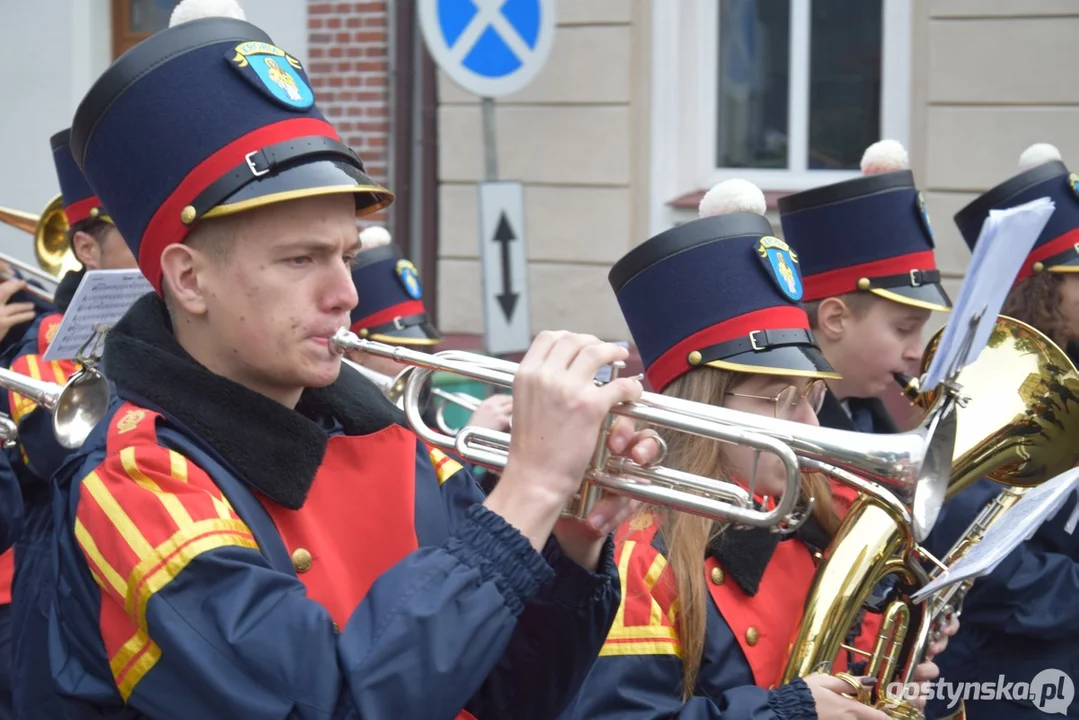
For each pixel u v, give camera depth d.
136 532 2.24
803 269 4.49
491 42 6.50
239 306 2.35
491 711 2.65
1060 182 5.19
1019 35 8.36
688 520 3.14
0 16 11.21
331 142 2.40
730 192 3.79
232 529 2.27
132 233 2.47
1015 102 8.41
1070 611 4.17
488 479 4.61
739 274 3.36
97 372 3.13
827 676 3.05
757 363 3.27
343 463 2.55
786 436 2.58
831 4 9.09
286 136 2.35
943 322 7.61
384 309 5.61
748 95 9.32
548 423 2.32
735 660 3.15
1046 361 3.67
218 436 2.37
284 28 10.17
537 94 9.52
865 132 9.10
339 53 10.04
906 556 3.17
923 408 3.68
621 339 9.41
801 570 3.43
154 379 2.40
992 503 3.74
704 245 3.38
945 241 8.59
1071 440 3.67
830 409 4.21
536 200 9.58
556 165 9.52
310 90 2.47
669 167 9.37
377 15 9.93
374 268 5.65
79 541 2.30
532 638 2.58
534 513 2.29
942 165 8.59
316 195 2.33
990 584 4.20
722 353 3.31
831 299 4.40
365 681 2.12
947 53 8.52
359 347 2.42
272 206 2.33
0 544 3.98
